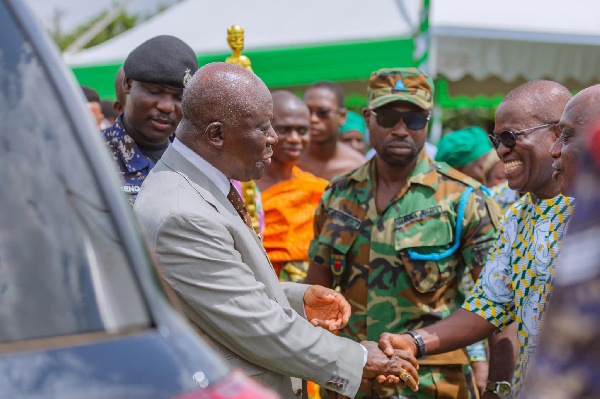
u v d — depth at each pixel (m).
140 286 1.19
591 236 0.99
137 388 1.09
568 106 2.20
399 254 3.11
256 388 1.18
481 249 3.09
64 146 1.23
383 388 3.04
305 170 5.74
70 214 1.20
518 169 2.63
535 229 2.57
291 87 9.05
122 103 3.61
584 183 1.02
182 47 3.04
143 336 1.15
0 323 1.12
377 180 3.25
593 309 0.96
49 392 1.05
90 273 1.17
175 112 3.03
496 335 3.26
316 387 3.56
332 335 2.41
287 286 2.71
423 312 3.09
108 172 1.25
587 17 8.59
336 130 5.71
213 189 2.33
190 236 2.19
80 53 9.33
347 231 3.23
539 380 0.99
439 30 8.09
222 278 2.19
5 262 1.15
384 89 3.14
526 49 8.32
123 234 1.21
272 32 8.57
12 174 1.20
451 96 9.20
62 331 1.13
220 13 9.04
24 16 1.29
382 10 8.46
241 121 2.30
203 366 1.16
